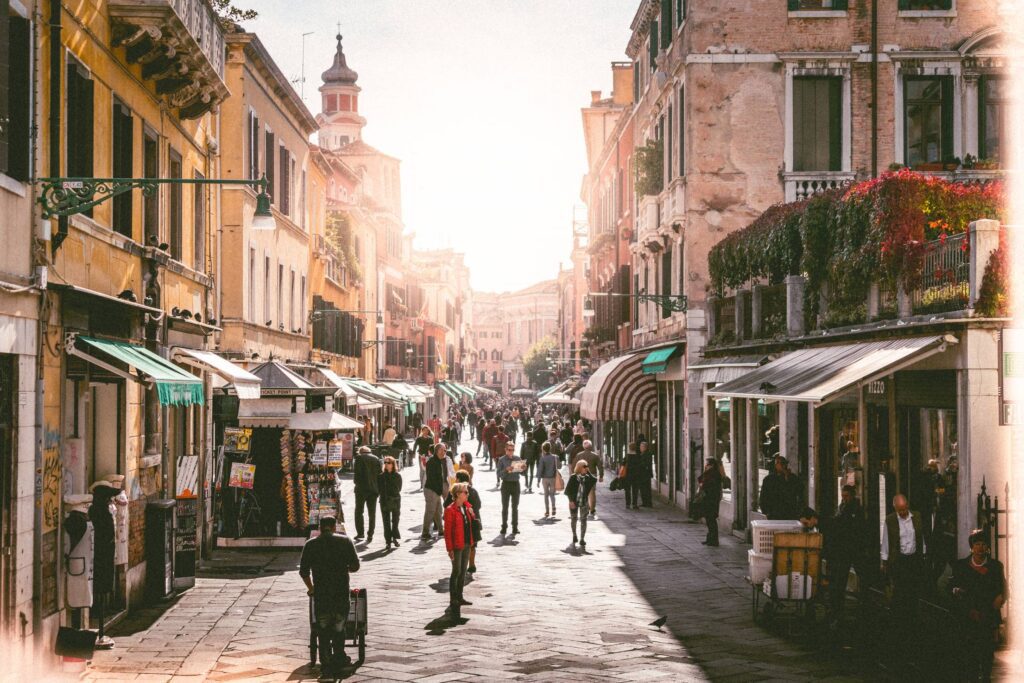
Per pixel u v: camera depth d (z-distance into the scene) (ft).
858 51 83.20
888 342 45.88
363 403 122.62
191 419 57.36
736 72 84.17
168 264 53.36
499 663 35.32
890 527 40.86
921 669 34.50
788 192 83.76
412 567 56.44
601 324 148.56
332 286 132.16
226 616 43.19
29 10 33.55
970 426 39.45
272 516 62.28
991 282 39.52
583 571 55.31
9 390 32.01
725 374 71.10
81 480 39.96
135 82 48.62
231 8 77.92
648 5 102.68
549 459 81.97
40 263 34.32
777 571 40.32
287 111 97.14
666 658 36.14
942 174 78.84
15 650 31.40
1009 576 38.75
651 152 100.07
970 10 83.35
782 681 33.04
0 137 31.30
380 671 34.22
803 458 61.98
